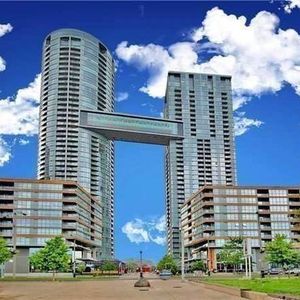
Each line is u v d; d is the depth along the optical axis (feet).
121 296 118.83
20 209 514.68
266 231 570.87
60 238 351.05
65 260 343.87
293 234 574.15
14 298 112.98
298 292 88.43
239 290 107.96
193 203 631.15
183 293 130.82
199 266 549.13
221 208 571.28
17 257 498.69
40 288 173.78
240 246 475.31
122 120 643.45
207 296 113.39
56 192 530.27
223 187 577.43
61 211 526.16
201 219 581.12
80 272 485.56
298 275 331.77
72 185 538.47
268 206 578.25
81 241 561.84
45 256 342.03
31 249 506.48
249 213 573.33
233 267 511.40
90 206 622.95
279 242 358.84
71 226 525.75
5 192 518.37
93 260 609.42
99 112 640.17
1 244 360.48
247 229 567.59
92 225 634.84
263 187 582.35
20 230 508.94
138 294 128.06
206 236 564.30
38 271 486.79
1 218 508.94
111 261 617.62
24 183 523.70
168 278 341.41
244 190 579.48
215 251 557.33
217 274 456.04
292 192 587.27
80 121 632.79
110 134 643.86
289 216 577.43
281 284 128.26
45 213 521.24
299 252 388.16
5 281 272.10
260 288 109.91
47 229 516.32
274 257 356.18
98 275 476.54
